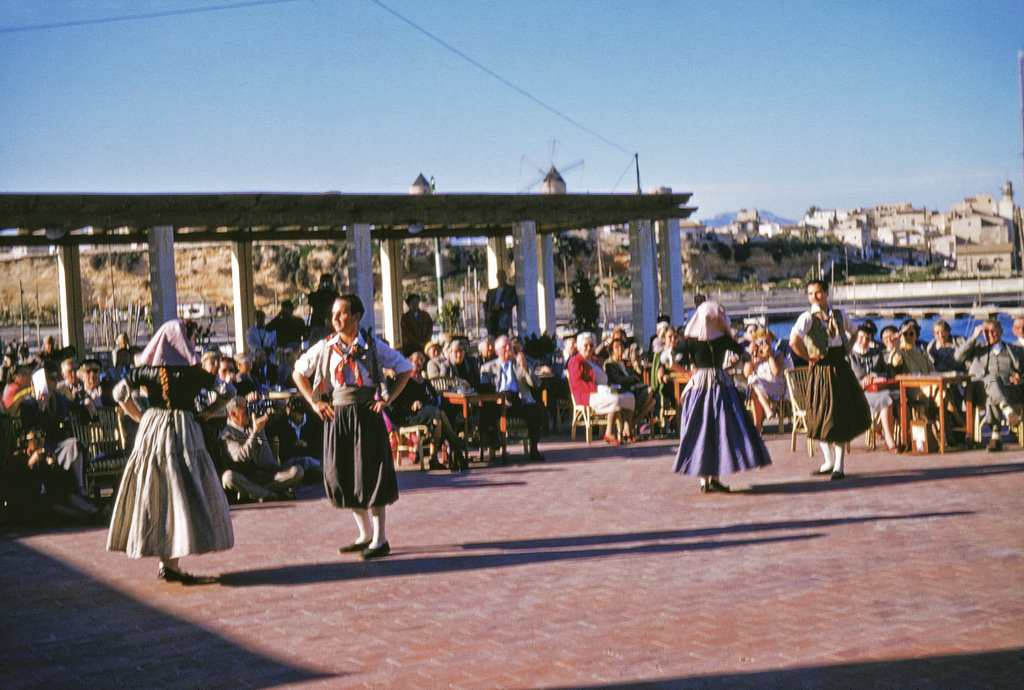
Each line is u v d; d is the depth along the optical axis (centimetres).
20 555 762
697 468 923
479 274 10256
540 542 748
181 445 658
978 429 1163
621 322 5656
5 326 7538
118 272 9925
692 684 434
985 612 522
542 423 1488
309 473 1087
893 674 436
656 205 2228
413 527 827
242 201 1745
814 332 977
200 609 595
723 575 625
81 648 525
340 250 10719
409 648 503
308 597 614
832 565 638
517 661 475
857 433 981
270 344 1839
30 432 899
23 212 1585
